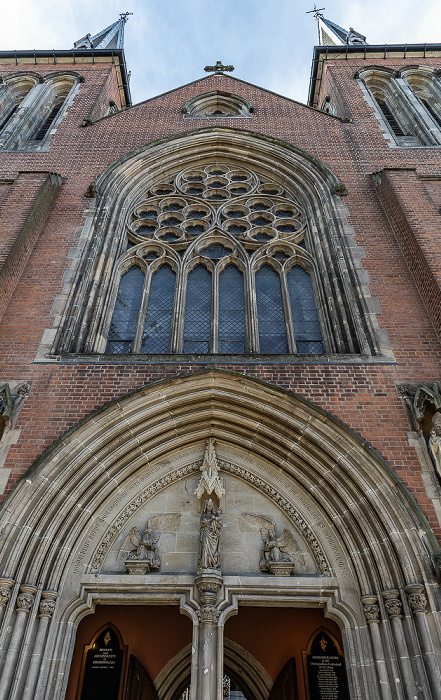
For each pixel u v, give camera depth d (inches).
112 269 541.6
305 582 332.2
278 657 399.2
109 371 415.5
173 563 346.6
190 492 382.0
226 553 352.5
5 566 308.8
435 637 287.1
